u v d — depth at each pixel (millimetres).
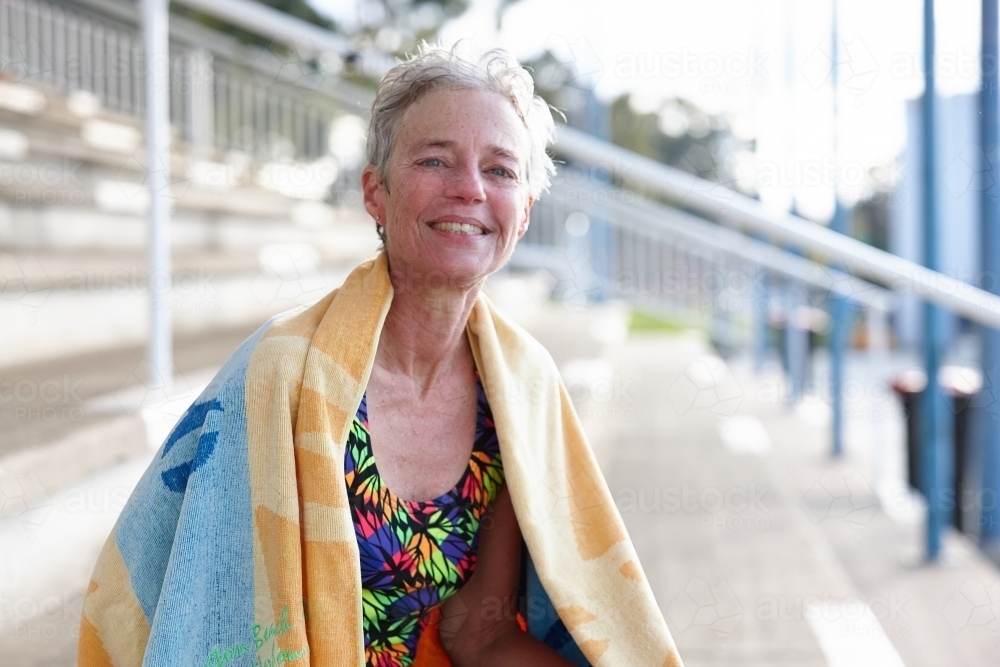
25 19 4523
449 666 1353
